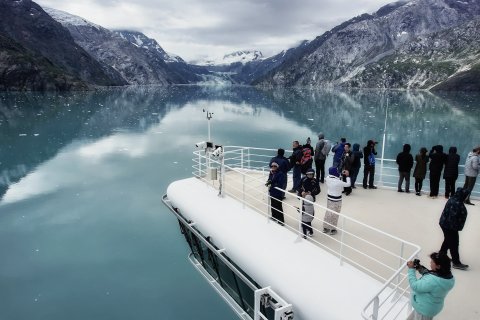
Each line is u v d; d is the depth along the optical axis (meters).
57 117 52.91
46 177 23.55
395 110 70.88
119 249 13.53
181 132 43.78
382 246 8.04
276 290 7.28
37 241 14.23
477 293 6.30
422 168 10.90
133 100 90.88
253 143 37.91
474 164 9.94
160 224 15.80
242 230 9.05
